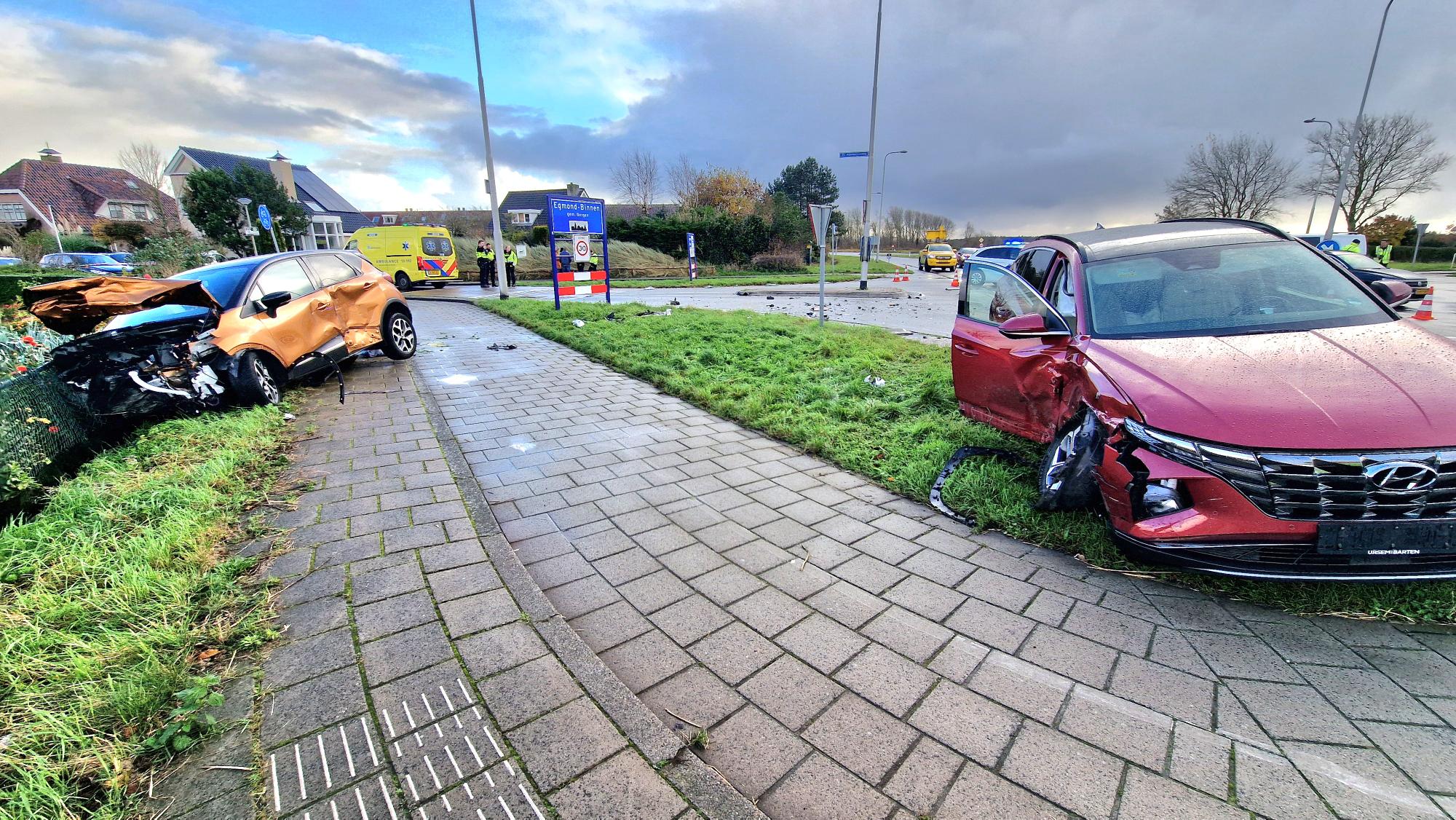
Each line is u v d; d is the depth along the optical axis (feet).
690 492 13.79
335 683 7.28
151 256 63.46
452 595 9.10
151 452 14.74
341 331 24.97
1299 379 8.96
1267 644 8.14
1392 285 11.62
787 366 25.50
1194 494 8.53
